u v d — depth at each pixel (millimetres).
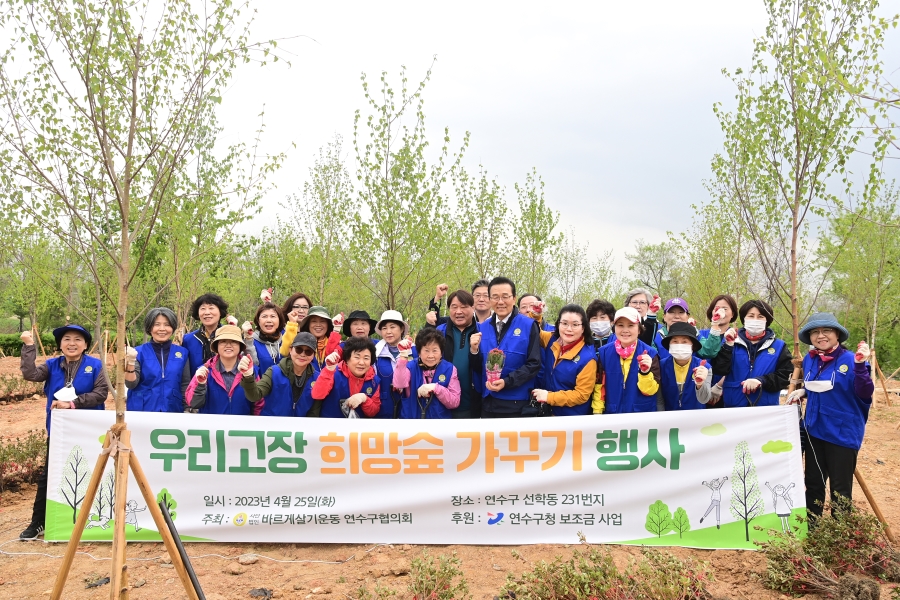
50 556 5504
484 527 5617
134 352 5469
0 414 13867
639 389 5910
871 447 10852
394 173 11406
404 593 4652
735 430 5586
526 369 6090
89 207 4547
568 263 24469
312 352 5969
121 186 4613
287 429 5699
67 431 5766
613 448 5633
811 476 5789
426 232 11891
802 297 16000
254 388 5738
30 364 6148
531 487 5617
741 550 5449
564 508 5602
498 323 6395
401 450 5684
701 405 6180
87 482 5750
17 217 5812
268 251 21469
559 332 6340
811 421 5699
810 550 4980
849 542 5051
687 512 5547
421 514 5648
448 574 4391
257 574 5137
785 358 6012
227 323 6395
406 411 6207
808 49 5742
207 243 13883
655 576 4316
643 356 5805
